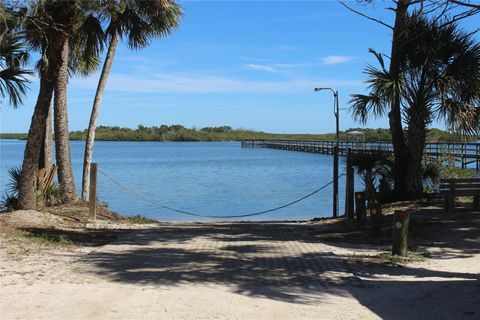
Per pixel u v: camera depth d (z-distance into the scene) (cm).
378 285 671
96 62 1872
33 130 1196
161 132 18688
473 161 2705
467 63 1254
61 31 1075
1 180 2992
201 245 997
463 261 813
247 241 1052
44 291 607
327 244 1002
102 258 832
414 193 1412
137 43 1434
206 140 18488
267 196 2423
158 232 1184
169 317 522
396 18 1286
